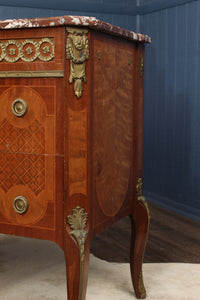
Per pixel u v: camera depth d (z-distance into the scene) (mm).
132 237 2180
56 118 1595
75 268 1634
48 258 2662
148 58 4344
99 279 2350
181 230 3402
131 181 2113
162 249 2938
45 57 1579
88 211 1676
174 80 3971
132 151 2104
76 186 1633
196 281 2346
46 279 2342
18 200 1688
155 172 4293
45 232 1666
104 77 1763
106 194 1850
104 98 1775
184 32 3814
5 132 1689
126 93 1997
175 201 4012
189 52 3762
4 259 2633
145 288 2248
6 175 1708
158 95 4207
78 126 1613
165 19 4062
